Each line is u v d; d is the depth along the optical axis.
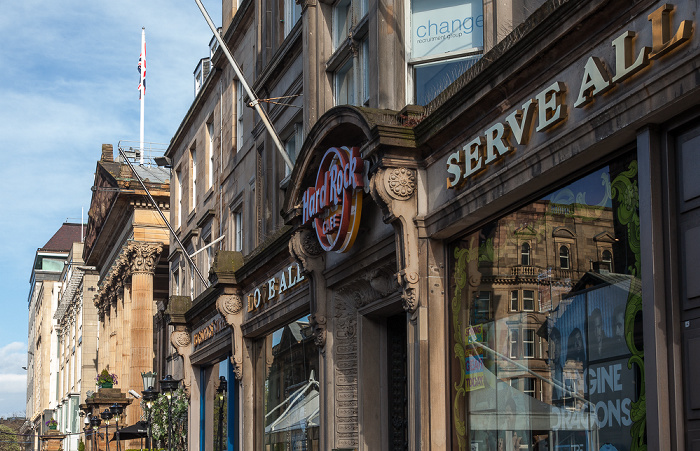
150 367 48.19
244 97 25.86
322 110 17.62
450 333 11.61
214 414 26.11
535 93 9.52
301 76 20.06
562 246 9.52
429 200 11.77
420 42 14.06
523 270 10.23
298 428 18.02
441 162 11.49
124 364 50.50
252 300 20.86
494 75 9.94
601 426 8.70
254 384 21.50
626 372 8.34
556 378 9.51
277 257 18.91
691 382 7.41
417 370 11.50
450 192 11.26
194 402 28.00
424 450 11.30
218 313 24.27
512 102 9.92
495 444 10.55
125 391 49.91
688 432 7.41
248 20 26.00
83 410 53.31
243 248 25.48
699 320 7.39
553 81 9.16
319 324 15.20
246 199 25.53
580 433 9.05
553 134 9.11
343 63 17.23
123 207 51.59
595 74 8.28
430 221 11.66
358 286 14.52
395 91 14.01
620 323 8.47
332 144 13.80
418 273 11.66
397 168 11.73
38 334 135.50
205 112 32.28
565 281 9.44
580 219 9.20
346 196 13.13
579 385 9.11
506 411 10.38
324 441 15.01
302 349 18.03
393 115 12.11
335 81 17.73
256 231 23.52
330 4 18.05
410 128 11.62
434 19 13.98
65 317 103.69
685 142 7.62
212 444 26.12
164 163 35.75
